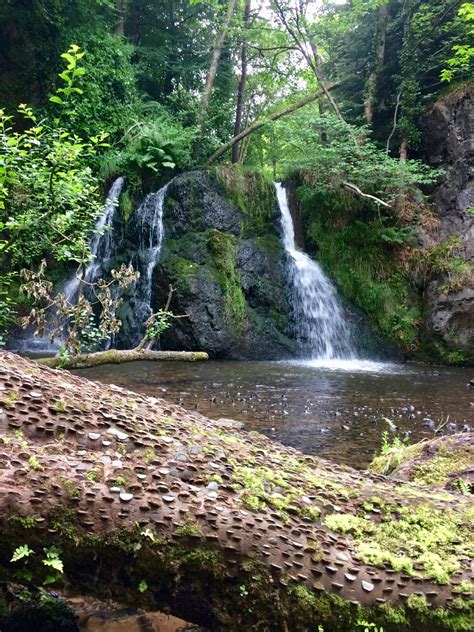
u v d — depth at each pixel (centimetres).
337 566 142
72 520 139
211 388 665
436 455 305
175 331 1035
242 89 1634
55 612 175
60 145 450
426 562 145
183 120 1569
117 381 679
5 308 557
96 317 1156
